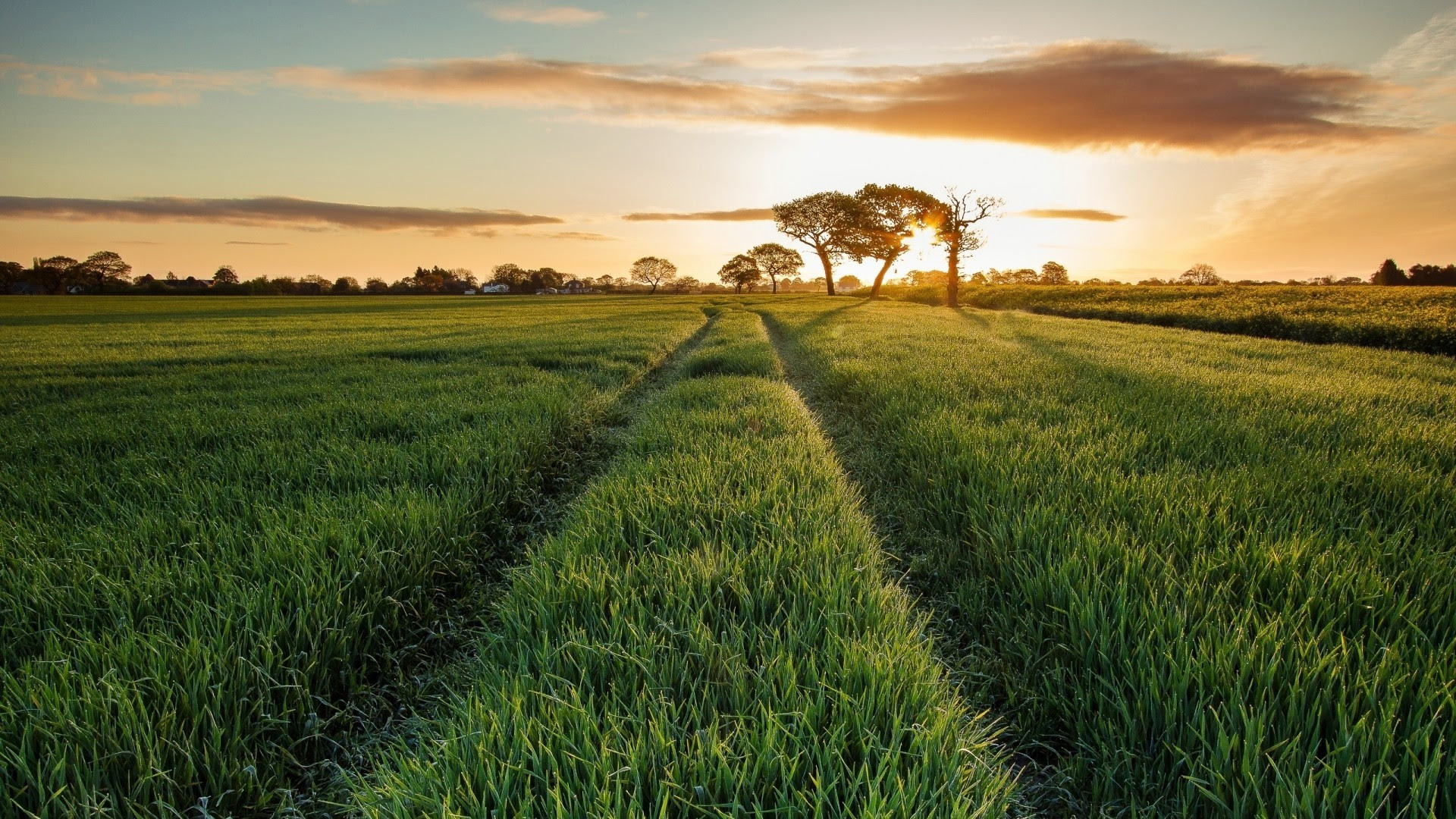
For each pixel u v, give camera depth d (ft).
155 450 19.77
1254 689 7.73
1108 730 7.69
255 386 34.40
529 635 9.52
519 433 21.17
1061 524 12.76
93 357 51.49
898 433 22.56
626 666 8.45
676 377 43.57
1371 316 61.93
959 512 14.96
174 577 10.87
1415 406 25.03
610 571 11.27
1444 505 13.35
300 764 8.15
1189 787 6.72
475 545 14.24
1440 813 6.12
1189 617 9.25
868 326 76.59
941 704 7.88
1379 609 9.13
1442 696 7.20
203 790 7.37
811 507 14.12
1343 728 6.76
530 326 86.63
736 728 7.30
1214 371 34.78
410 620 11.28
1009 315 106.42
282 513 13.79
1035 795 7.95
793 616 9.59
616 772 6.48
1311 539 11.34
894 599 11.02
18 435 22.35
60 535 12.78
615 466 19.57
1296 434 19.83
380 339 68.69
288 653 9.25
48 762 6.98
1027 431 20.52
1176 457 17.49
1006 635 10.49
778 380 37.68
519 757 6.91
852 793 6.24
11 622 9.69
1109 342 54.29
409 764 7.10
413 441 20.83
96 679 8.23
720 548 12.32
